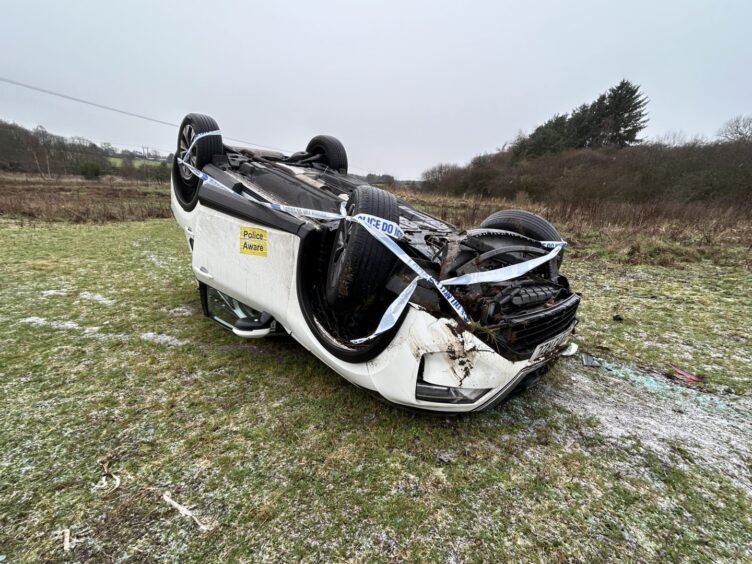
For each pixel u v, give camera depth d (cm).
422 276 199
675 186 1950
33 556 142
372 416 231
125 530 154
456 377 195
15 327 330
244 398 243
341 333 245
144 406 231
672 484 194
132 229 884
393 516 167
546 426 233
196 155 366
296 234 244
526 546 157
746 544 163
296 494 175
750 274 583
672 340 360
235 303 313
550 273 267
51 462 185
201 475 182
